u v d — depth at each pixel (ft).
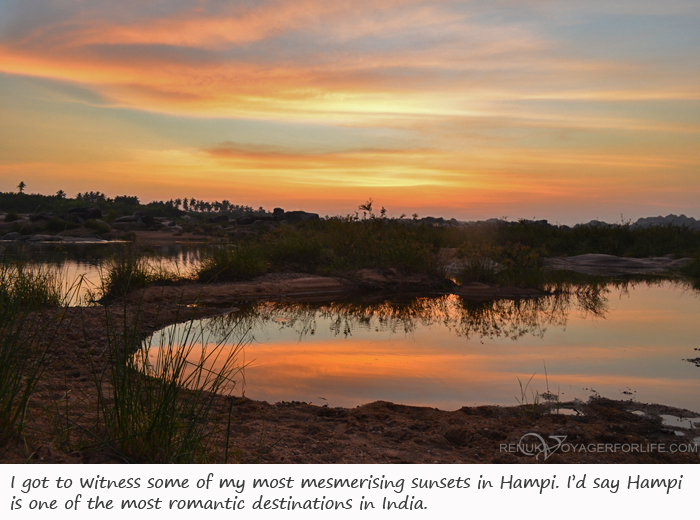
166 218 223.30
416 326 26.09
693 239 74.33
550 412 14.34
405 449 11.46
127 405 9.80
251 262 40.57
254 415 13.32
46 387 13.33
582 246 74.54
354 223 48.70
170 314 26.45
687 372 18.19
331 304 32.68
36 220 112.47
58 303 24.04
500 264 43.34
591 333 24.48
